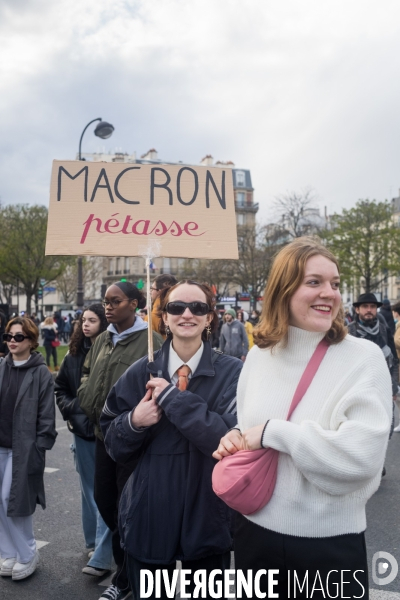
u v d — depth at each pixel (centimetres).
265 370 196
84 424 380
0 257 3338
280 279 191
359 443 168
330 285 187
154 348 348
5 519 362
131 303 351
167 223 315
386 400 180
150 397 238
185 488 232
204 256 315
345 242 4078
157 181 318
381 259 4134
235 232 321
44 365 380
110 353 348
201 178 322
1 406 367
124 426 233
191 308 237
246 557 194
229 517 234
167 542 230
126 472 308
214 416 225
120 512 244
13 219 3394
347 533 180
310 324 185
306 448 171
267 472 185
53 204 308
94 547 393
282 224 3841
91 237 308
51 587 345
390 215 4084
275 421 181
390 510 467
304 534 180
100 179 314
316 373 185
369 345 186
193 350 246
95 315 398
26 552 358
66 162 313
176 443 235
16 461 356
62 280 4850
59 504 495
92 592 339
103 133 1705
